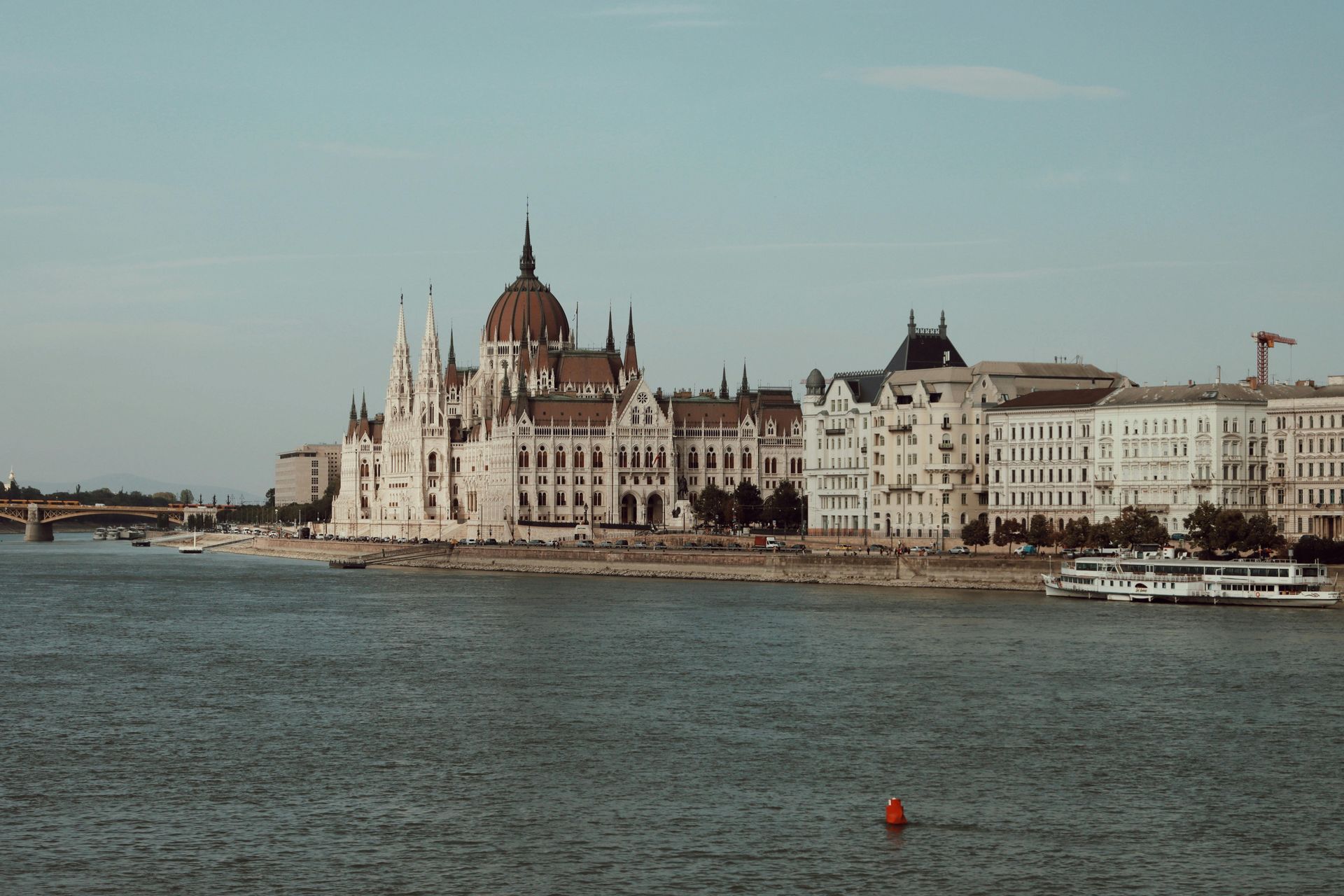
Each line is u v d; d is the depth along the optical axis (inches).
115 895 4633.4
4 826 5295.3
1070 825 5285.4
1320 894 4650.6
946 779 5871.1
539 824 5310.0
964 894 4643.2
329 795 5684.1
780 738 6579.7
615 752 6343.5
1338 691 7559.1
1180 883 4731.8
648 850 5029.5
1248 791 5708.7
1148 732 6648.6
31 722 7042.3
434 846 5068.9
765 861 4918.8
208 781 5890.8
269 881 4751.5
